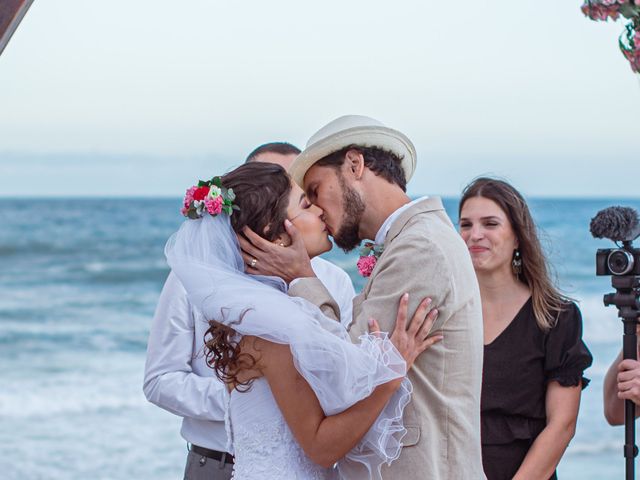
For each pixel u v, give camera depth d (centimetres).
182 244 285
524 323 365
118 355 1741
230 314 267
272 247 282
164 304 368
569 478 980
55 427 1255
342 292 404
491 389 357
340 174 290
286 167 391
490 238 368
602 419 1206
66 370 1617
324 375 258
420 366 275
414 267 270
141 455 1104
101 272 2636
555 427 351
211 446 357
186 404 353
